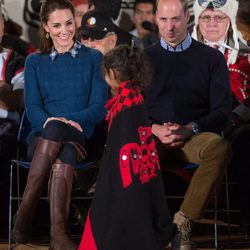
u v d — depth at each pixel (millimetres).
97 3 13688
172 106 10234
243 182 10703
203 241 10586
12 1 14297
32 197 9406
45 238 10875
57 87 10281
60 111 10227
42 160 9320
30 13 14391
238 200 10984
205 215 12430
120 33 12492
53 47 10453
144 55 8320
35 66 10352
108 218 8039
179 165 9930
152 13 14086
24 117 10414
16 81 11258
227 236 10953
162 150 9938
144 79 8258
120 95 8164
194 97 10250
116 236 7973
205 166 9289
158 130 9844
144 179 8055
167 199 11773
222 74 10211
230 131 11141
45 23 10312
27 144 10227
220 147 9242
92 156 10203
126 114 8094
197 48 10320
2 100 11070
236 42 11633
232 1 11578
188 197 9328
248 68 11547
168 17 10141
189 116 10242
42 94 10305
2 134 10781
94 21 11961
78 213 11188
